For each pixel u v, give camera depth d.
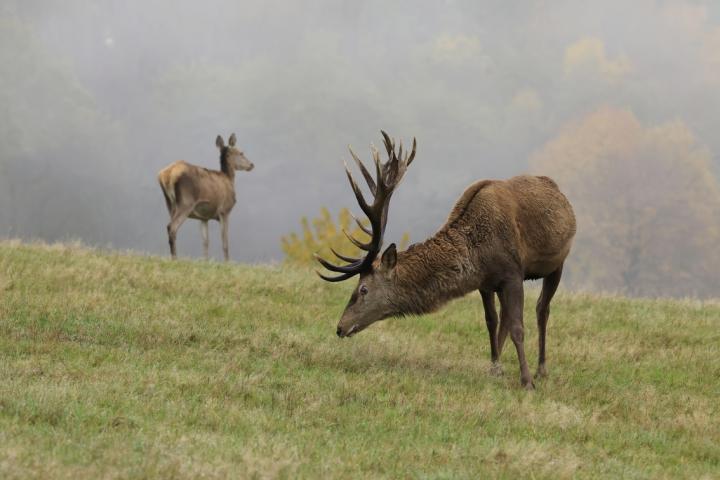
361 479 19.11
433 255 29.23
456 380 29.52
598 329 39.66
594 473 21.47
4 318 31.05
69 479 17.34
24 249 43.59
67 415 21.12
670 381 33.00
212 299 37.84
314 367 29.70
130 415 21.73
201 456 19.30
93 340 29.92
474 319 39.75
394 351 33.00
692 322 41.25
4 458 17.94
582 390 30.20
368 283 29.44
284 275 44.75
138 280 38.94
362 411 24.77
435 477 19.69
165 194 57.72
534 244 30.16
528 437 24.02
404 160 29.64
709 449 24.70
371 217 29.23
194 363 28.30
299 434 22.00
